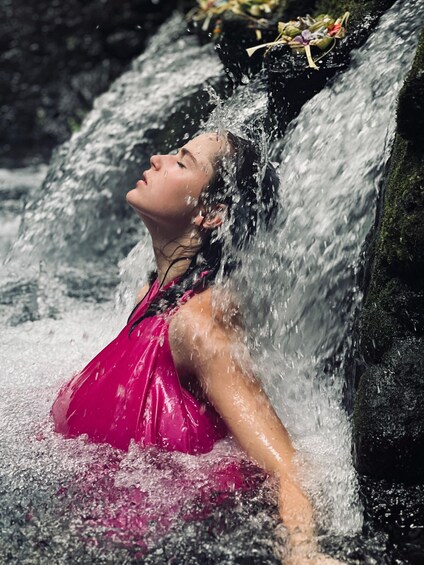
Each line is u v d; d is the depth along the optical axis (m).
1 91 9.24
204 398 2.56
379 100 3.05
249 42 3.95
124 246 5.35
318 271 3.01
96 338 3.79
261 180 2.82
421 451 2.45
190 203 2.66
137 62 6.09
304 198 3.16
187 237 2.69
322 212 3.07
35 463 2.55
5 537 2.27
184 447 2.49
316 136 3.26
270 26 3.94
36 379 3.24
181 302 2.62
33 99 9.23
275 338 2.88
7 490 2.44
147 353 2.58
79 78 9.13
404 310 2.52
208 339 2.51
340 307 2.95
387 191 2.61
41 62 9.19
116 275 4.96
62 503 2.38
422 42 2.46
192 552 2.20
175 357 2.56
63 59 9.16
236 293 2.69
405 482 2.49
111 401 2.58
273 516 2.31
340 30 3.38
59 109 9.20
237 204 2.74
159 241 2.72
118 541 2.25
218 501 2.36
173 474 2.43
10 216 6.32
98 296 4.59
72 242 5.27
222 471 2.43
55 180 5.45
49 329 3.96
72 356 3.53
